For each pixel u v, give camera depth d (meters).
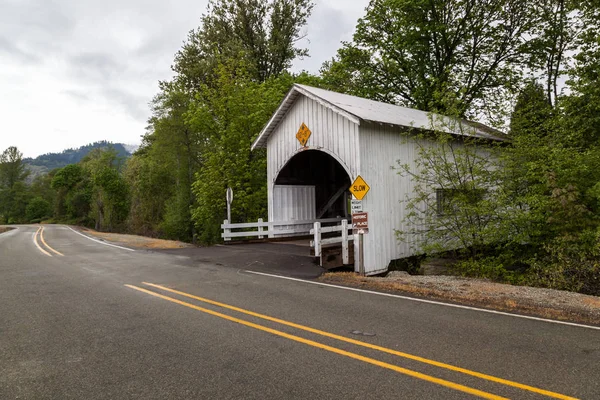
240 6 31.83
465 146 12.19
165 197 39.94
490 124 13.02
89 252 14.62
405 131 13.31
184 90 31.38
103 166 53.25
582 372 3.97
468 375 3.89
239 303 6.81
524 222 11.38
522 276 10.80
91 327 5.49
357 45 29.62
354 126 12.11
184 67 32.47
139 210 42.22
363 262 10.62
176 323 5.65
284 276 9.48
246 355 4.43
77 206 71.44
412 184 13.52
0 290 7.95
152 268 10.62
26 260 12.55
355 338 5.00
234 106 22.22
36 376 3.92
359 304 6.78
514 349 4.62
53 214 86.69
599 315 5.89
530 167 11.18
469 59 27.61
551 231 11.32
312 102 13.85
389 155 12.83
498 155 12.68
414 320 5.82
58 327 5.51
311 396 3.46
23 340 4.99
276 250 13.70
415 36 26.50
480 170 11.48
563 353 4.50
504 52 26.47
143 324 5.61
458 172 11.75
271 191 16.30
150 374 3.95
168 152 31.50
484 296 7.08
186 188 30.81
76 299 7.13
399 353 4.48
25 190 92.88
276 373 3.95
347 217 19.86
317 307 6.56
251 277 9.32
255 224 16.39
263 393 3.52
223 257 12.48
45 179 103.06
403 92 29.89
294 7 32.56
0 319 5.92
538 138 12.12
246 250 13.91
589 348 4.66
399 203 13.00
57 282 8.74
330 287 8.24
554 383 3.72
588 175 11.55
